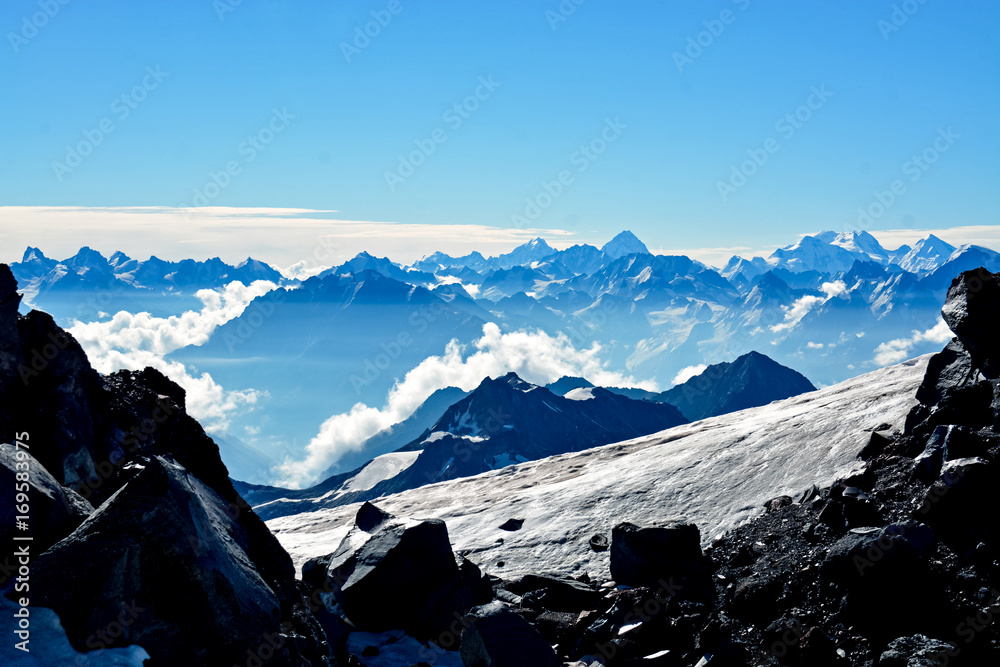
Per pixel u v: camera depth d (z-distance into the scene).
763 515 35.72
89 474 18.14
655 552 29.52
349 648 22.06
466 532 63.72
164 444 21.73
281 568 16.89
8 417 17.28
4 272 18.78
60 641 9.64
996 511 23.70
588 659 22.09
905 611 20.88
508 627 20.42
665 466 66.69
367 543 26.09
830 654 20.39
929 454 28.42
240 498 21.44
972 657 18.84
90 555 10.37
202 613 10.70
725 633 22.88
